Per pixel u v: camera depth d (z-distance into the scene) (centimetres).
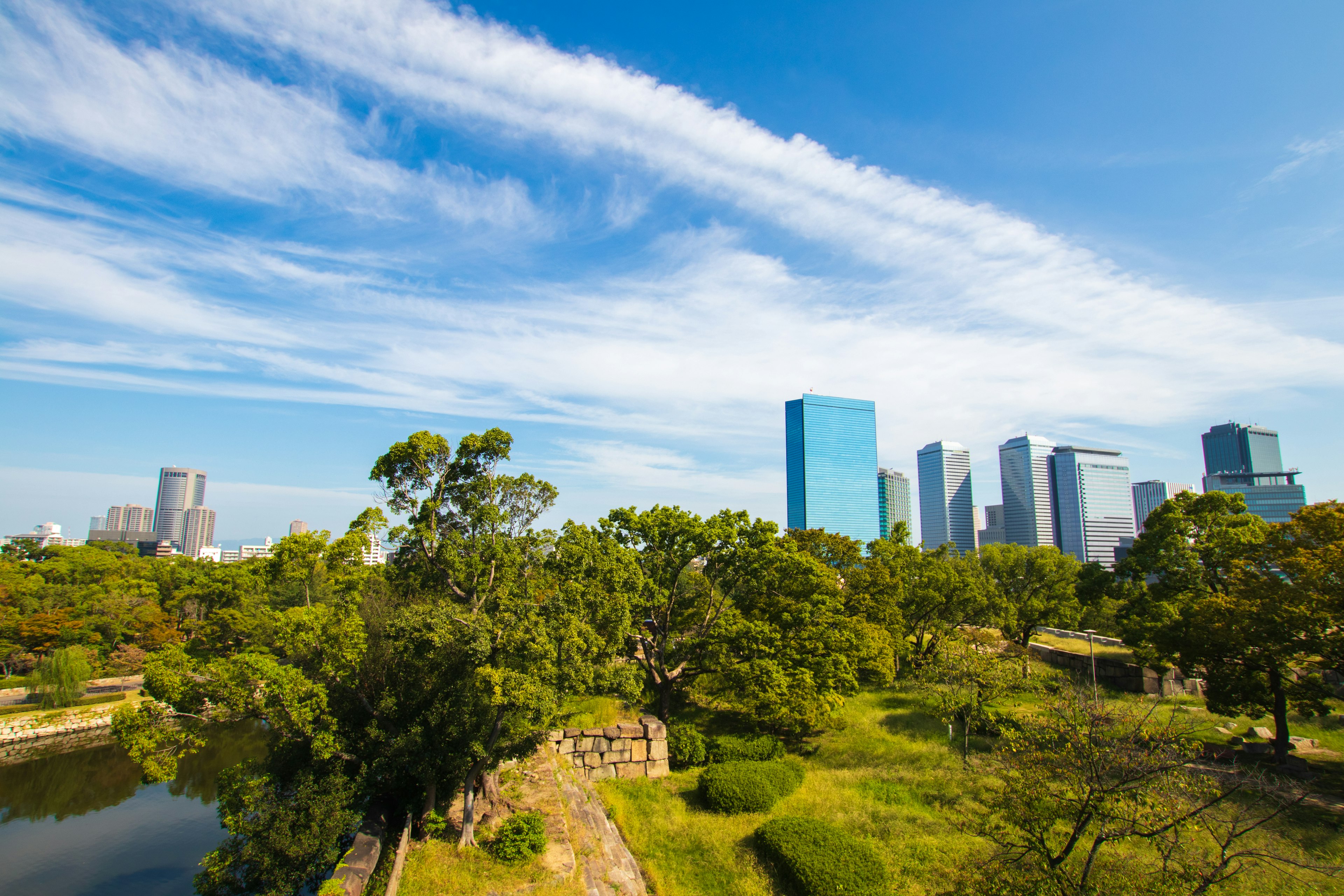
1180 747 1368
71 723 4306
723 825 2136
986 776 2308
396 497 2509
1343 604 2295
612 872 1725
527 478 2600
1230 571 2948
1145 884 1252
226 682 1630
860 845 1853
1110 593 5044
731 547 3438
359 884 1464
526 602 1806
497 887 1510
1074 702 1546
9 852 2625
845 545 4934
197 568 7562
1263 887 1510
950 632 4447
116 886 2331
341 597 1941
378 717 1914
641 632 3450
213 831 2830
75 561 7006
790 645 3356
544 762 2398
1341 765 2595
